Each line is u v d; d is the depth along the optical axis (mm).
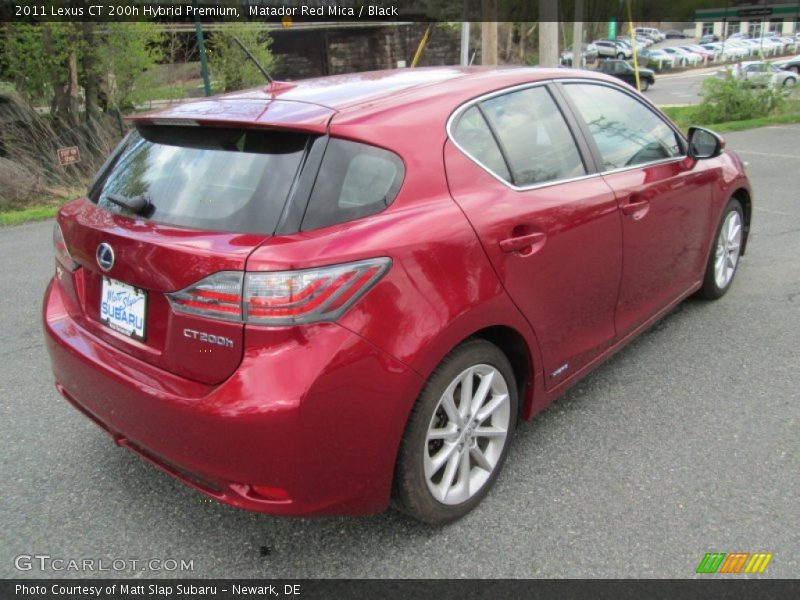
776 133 14148
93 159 12445
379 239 2246
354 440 2217
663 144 3824
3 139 12172
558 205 2891
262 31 25172
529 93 3082
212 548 2611
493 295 2549
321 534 2660
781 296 4844
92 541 2660
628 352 4102
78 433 3434
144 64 17734
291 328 2086
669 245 3773
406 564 2484
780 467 2939
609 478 2912
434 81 2877
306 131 2324
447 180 2559
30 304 5434
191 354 2223
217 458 2172
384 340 2215
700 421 3324
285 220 2193
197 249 2176
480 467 2762
